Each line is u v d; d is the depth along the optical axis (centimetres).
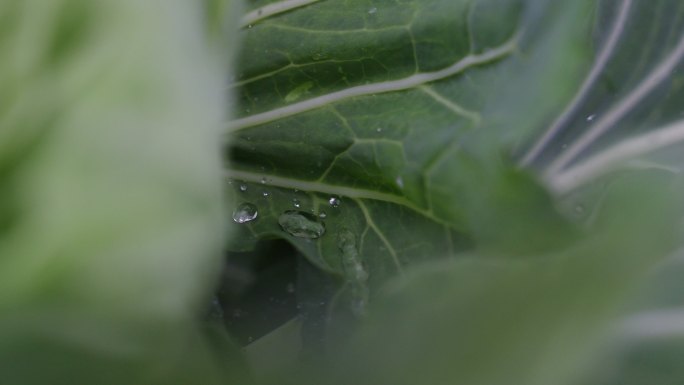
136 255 13
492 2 21
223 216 15
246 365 19
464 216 20
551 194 19
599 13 23
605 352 17
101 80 14
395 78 22
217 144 14
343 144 22
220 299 22
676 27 23
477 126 20
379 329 17
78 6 14
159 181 14
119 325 14
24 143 13
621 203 18
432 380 17
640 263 17
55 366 14
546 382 16
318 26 23
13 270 13
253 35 23
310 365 17
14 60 14
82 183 13
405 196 22
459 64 22
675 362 20
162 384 15
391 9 22
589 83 22
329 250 22
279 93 23
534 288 17
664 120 22
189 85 14
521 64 21
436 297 17
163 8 14
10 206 13
